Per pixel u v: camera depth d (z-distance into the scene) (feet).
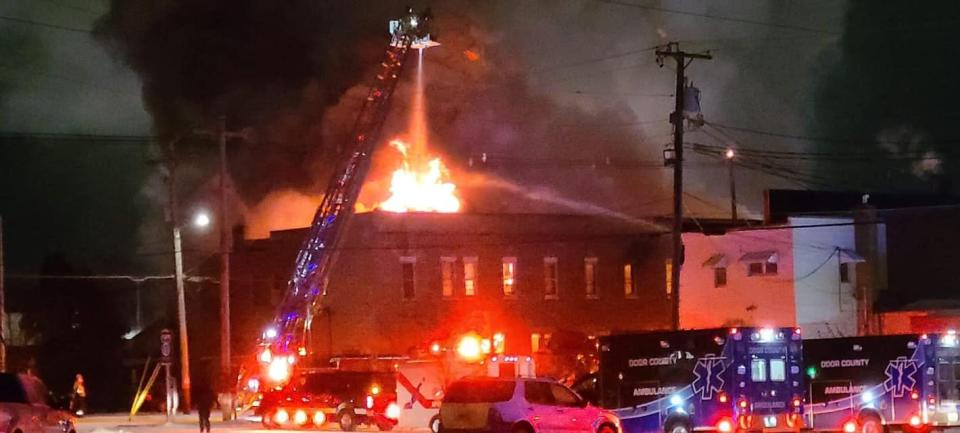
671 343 78.54
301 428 112.27
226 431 108.58
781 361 80.23
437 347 108.99
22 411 67.51
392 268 159.33
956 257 181.27
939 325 160.86
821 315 167.12
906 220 180.55
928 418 86.17
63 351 198.59
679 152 118.93
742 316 170.40
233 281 178.91
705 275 174.70
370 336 156.66
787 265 166.71
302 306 141.38
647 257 178.09
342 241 152.56
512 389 73.41
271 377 133.28
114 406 189.78
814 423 84.43
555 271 170.71
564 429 74.90
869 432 85.20
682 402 77.66
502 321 165.17
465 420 73.67
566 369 151.84
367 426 114.32
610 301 174.29
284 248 170.19
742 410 77.97
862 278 169.37
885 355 85.97
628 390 79.36
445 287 162.50
